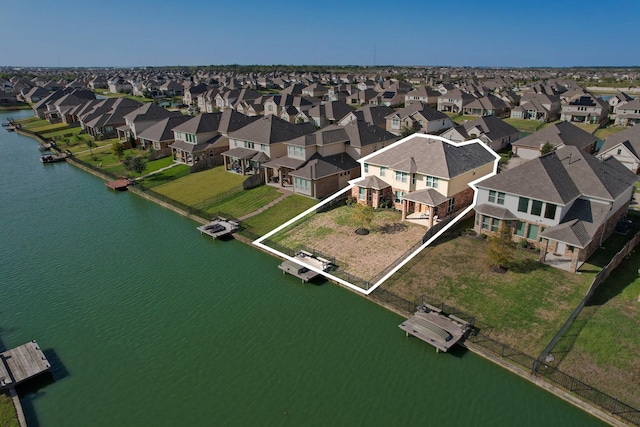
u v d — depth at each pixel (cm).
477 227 3741
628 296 2766
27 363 2466
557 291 2892
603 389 2117
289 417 2125
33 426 2136
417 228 3981
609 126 9300
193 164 6488
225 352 2592
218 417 2145
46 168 7138
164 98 16862
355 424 2070
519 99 12281
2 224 4691
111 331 2825
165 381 2388
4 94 15338
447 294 2942
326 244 3803
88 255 3900
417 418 2088
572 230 3086
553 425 2002
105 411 2209
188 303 3103
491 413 2086
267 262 3666
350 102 13800
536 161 3556
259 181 5428
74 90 12512
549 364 2280
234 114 7006
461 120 10438
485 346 2441
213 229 4238
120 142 7850
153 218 4791
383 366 2420
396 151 4503
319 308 2973
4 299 3212
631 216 4050
